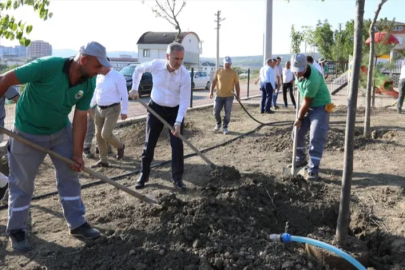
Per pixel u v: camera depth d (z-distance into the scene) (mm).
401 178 6328
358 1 3844
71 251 4172
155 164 7246
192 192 5711
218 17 45062
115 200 5496
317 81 6016
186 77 5535
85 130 4191
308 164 6535
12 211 4102
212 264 3957
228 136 9688
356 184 6137
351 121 4074
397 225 4875
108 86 6730
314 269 4102
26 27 5324
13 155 4023
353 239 4469
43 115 3912
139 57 59031
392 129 9320
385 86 17609
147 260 3979
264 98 13789
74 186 4312
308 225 5176
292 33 33500
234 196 5164
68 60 3795
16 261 3979
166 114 5738
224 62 9898
